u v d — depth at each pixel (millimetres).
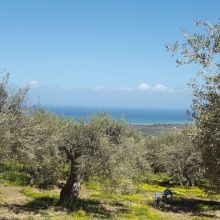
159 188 53812
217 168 15273
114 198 40000
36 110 28078
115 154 31672
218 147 14453
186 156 52500
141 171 37562
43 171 31281
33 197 35594
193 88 14234
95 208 33500
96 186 45844
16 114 22062
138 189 45969
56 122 32281
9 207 30531
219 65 13461
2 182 40906
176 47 13562
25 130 21656
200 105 14258
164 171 68812
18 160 22000
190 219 34062
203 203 43344
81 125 32469
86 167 31156
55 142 28234
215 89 13812
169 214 35750
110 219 29375
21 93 22453
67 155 32781
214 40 13383
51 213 29875
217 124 14008
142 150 38469
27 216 27875
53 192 39219
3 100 22078
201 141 14648
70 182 33688
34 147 22312
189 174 56156
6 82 22250
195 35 13484
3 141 20516
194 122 14555
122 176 31531
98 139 31844
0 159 21016
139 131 39938
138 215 32656
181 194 49781
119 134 34156
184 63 13539
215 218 35312
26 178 42344
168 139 64438
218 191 16578
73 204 33094
